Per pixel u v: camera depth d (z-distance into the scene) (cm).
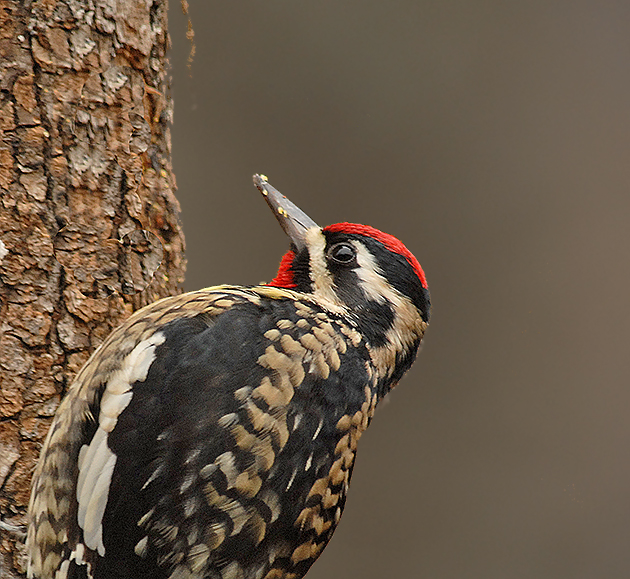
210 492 514
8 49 586
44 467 569
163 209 658
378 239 668
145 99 641
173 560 511
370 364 625
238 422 525
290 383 554
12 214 589
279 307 599
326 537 577
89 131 612
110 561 521
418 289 667
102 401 545
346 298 648
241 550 521
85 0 609
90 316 611
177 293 668
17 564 584
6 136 587
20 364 590
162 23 654
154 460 516
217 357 541
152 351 546
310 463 552
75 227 607
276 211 703
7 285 589
